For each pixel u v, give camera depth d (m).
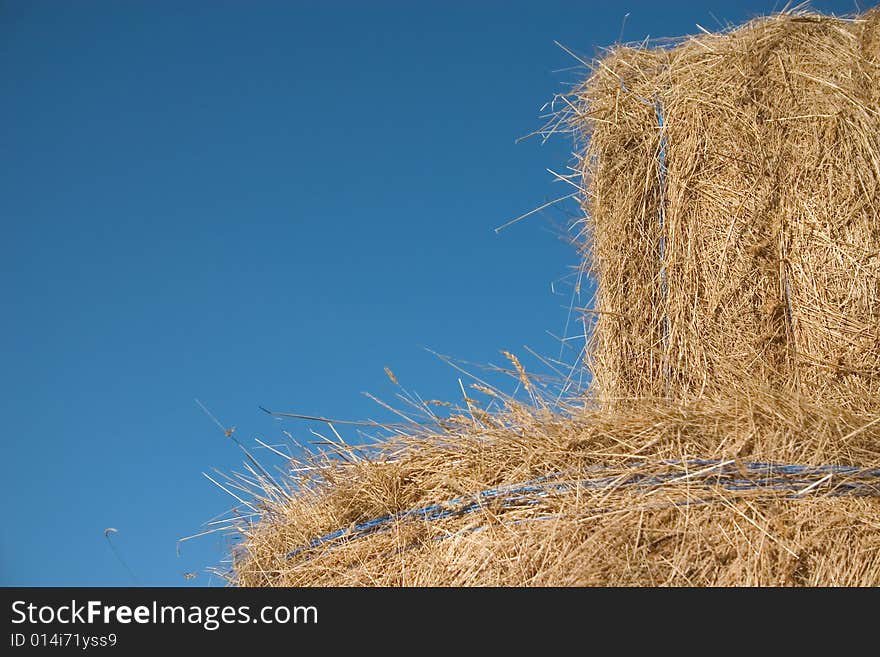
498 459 4.05
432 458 4.21
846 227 4.57
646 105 5.30
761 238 4.79
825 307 4.57
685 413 3.97
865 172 4.56
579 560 3.60
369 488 4.27
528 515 3.81
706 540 3.54
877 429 3.86
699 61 5.17
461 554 3.84
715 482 3.65
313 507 4.46
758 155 4.84
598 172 5.40
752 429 3.81
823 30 4.92
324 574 4.16
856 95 4.64
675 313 4.96
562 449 3.96
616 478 3.77
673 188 5.08
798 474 3.62
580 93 5.57
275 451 4.66
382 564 4.02
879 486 3.57
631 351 5.09
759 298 4.76
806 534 3.48
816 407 3.99
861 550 3.42
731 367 4.73
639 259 5.16
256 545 4.56
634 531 3.61
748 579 3.43
